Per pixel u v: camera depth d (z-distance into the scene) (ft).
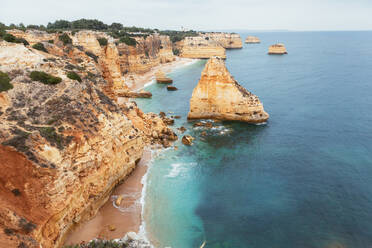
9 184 69.15
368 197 111.55
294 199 112.16
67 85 104.17
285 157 148.25
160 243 88.84
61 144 83.05
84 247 80.33
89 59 198.18
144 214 102.53
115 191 115.96
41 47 159.63
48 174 73.77
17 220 65.67
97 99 119.34
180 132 186.80
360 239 90.12
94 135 97.66
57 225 77.36
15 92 88.89
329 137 171.63
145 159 146.82
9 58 110.63
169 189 119.65
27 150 72.95
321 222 98.43
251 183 124.77
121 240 87.15
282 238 91.61
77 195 87.04
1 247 58.70
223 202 111.34
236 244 89.40
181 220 100.32
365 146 157.17
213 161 145.89
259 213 104.32
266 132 183.93
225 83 202.18
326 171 132.36
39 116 86.69
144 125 176.24
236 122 204.23
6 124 77.05
